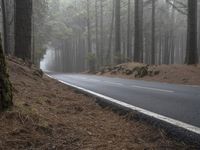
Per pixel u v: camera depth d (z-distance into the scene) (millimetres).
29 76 11648
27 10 15641
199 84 17516
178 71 21953
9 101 5195
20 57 15453
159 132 5363
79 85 15734
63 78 24266
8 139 4383
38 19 47375
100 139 4902
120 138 5031
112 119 6598
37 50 48438
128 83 18359
